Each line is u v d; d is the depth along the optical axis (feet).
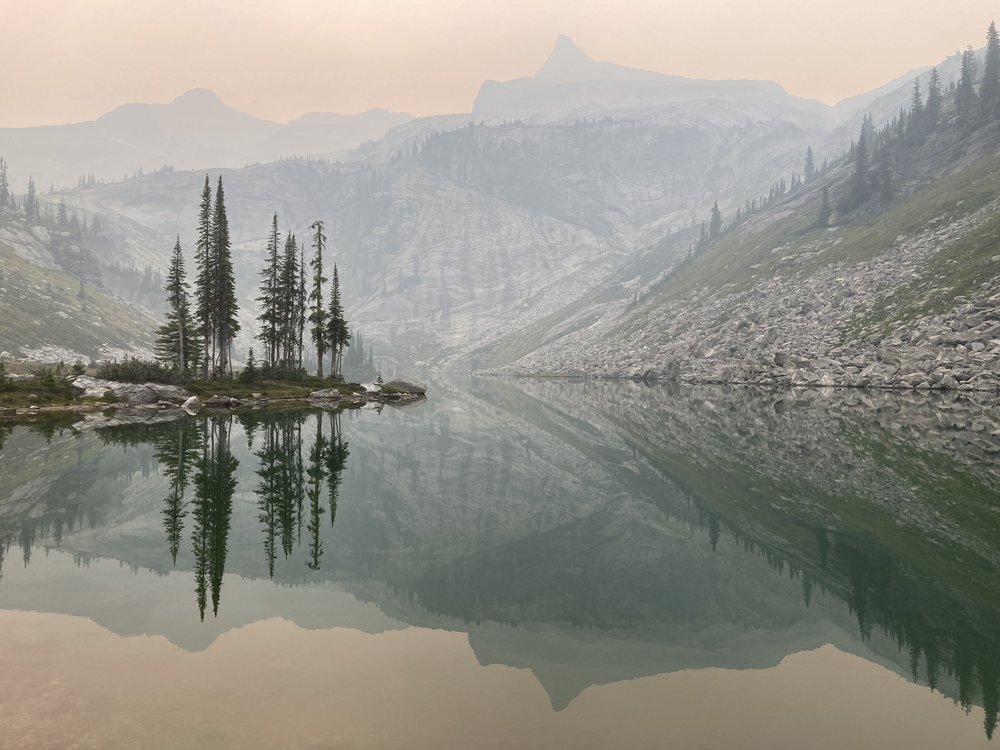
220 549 57.93
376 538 63.77
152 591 44.91
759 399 291.38
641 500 84.17
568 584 49.19
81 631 36.27
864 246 552.41
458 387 540.11
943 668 33.47
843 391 320.91
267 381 306.14
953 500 81.71
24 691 27.76
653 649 36.35
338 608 42.42
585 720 26.71
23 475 94.48
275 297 326.03
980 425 168.76
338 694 28.48
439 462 118.11
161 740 23.41
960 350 311.27
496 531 67.51
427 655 34.19
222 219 285.23
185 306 305.32
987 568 53.31
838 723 27.07
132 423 174.09
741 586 48.67
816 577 51.34
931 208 527.81
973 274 374.63
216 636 36.01
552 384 577.84
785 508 78.33
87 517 69.67
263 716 25.76
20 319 646.33
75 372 254.68
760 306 558.56
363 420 203.41
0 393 213.66
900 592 47.24
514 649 35.58
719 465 113.09
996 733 26.16
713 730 26.12
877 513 74.90
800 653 35.83
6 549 56.29
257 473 100.42
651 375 558.97
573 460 121.19
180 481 92.17
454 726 25.59
